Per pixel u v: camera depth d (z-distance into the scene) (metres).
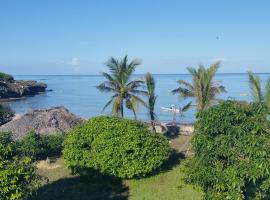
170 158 28.70
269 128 15.27
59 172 27.08
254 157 14.16
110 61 38.56
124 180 24.94
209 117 15.32
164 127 41.47
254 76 29.03
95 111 84.81
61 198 22.19
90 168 24.78
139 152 24.41
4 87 118.69
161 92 130.00
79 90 160.88
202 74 32.88
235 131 14.81
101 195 22.73
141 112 73.12
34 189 15.24
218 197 14.41
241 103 16.20
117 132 25.00
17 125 36.25
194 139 15.64
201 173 14.86
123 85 38.69
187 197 21.38
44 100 113.94
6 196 14.17
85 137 25.62
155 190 23.00
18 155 16.06
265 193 15.09
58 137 32.25
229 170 14.36
